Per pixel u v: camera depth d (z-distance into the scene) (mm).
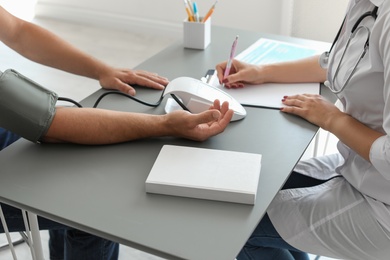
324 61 1517
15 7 4168
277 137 1345
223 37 1889
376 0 1254
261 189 1163
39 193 1157
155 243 1028
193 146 1306
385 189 1331
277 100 1495
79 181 1191
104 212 1104
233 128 1381
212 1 3523
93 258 1584
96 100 1505
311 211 1388
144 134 1312
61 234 1846
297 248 1421
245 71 1555
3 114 1249
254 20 3461
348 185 1421
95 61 1628
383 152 1215
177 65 1700
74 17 4051
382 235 1325
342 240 1356
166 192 1144
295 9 2885
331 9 2787
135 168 1232
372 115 1317
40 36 1657
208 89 1435
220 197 1123
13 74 1288
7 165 1241
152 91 1550
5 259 2053
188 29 1780
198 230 1057
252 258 1532
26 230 1443
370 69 1252
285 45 1821
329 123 1356
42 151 1290
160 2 3715
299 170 1569
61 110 1310
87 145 1312
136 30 3885
